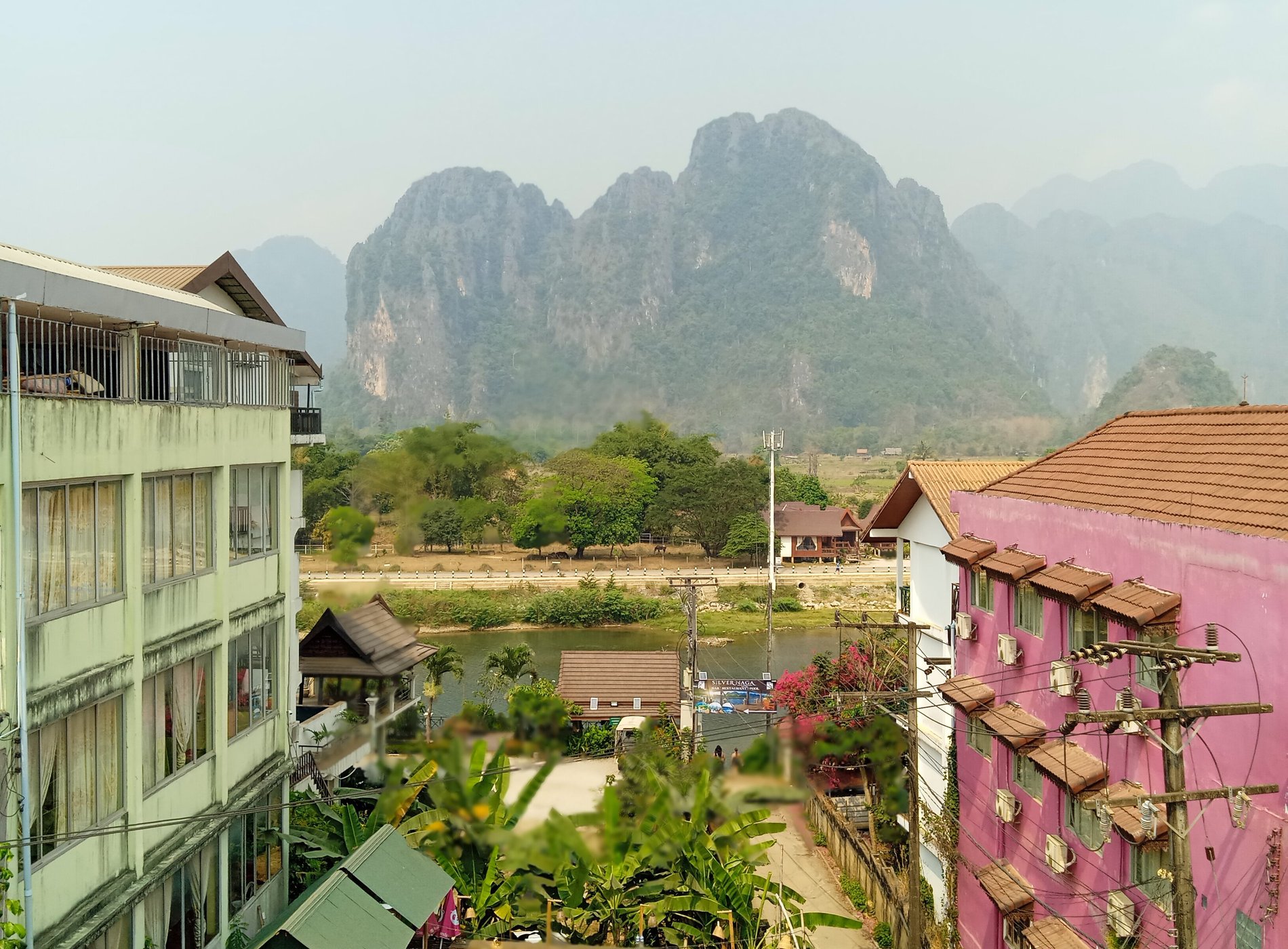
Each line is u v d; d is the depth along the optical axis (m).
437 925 16.75
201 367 15.86
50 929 11.10
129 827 12.18
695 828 18.03
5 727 10.30
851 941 20.14
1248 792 9.29
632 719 32.31
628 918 17.61
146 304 13.20
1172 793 9.20
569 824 18.23
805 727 21.23
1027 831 16.19
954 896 19.67
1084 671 14.23
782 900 18.39
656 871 18.28
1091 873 13.92
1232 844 10.77
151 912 13.28
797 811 24.22
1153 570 12.70
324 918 13.84
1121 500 14.45
